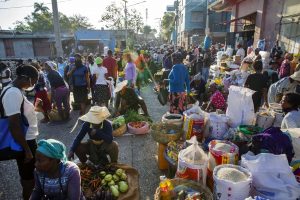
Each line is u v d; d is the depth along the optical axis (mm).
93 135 3859
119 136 5812
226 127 4227
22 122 2969
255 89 5520
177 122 4602
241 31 15898
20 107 2902
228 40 18234
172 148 4000
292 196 2611
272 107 4793
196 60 12156
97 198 3213
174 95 6770
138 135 5871
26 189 3293
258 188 2746
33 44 29484
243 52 11789
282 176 2717
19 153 3029
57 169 2428
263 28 12375
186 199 2781
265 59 9234
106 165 3850
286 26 10305
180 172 3250
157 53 19188
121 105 6641
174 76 6633
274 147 3117
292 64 7457
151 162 4719
